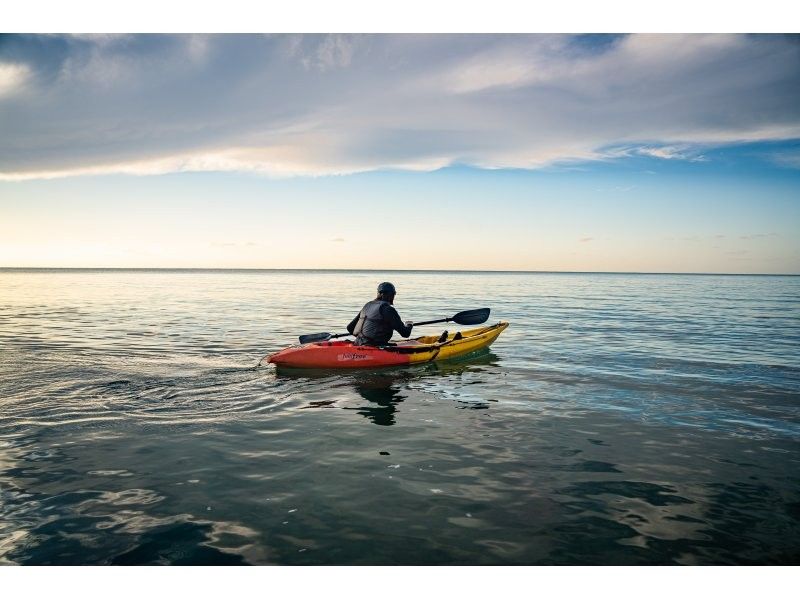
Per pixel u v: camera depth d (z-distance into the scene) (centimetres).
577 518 303
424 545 272
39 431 449
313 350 748
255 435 450
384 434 458
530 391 631
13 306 1986
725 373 746
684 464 394
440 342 857
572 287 4959
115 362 778
